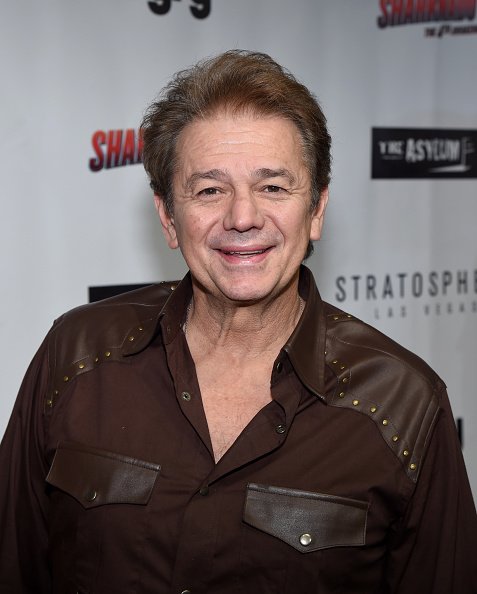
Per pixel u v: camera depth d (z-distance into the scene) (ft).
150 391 4.02
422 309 7.96
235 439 3.83
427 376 4.06
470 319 8.16
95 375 4.11
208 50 6.84
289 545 3.63
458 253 8.02
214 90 3.70
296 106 3.76
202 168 3.66
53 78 6.33
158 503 3.71
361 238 7.63
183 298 4.17
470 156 7.91
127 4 6.51
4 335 6.44
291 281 3.99
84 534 3.79
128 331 4.24
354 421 3.87
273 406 3.85
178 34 6.72
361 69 7.41
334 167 7.42
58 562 3.92
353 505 3.71
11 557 4.19
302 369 3.88
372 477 3.76
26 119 6.28
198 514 3.66
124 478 3.77
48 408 4.12
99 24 6.44
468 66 7.79
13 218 6.35
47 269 6.52
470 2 7.70
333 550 3.66
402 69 7.55
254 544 3.64
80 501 3.77
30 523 4.24
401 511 3.85
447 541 3.92
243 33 6.95
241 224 3.55
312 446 3.81
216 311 3.96
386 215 7.68
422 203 7.80
